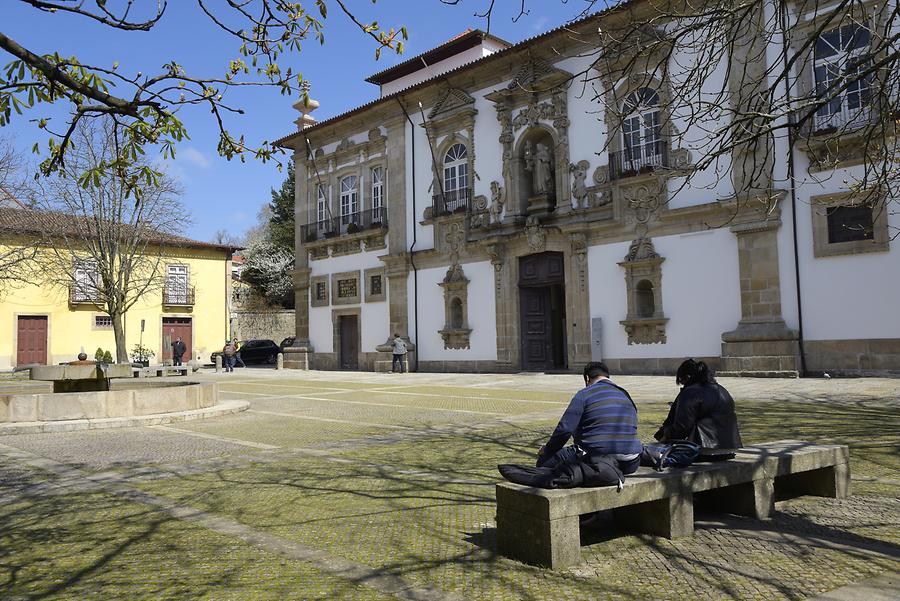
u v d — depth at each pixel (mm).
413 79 33531
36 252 29609
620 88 22766
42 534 5715
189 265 44156
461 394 18078
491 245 26750
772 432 9781
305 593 4168
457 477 7598
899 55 5781
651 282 22312
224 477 7887
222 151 5727
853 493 6305
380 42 5133
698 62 6777
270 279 57781
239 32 5215
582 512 4590
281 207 60219
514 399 16312
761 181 19797
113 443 10727
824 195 18828
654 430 10531
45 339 38656
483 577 4367
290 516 6066
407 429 11625
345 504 6465
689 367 5797
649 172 22000
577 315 24125
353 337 33656
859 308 18469
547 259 25719
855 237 18656
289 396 18828
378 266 31969
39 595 4301
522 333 26562
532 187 26891
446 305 28734
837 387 15820
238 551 5074
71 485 7688
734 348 20156
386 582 4324
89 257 35000
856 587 4023
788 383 17391
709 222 21109
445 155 29359
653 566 4484
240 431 11844
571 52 24516
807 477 6277
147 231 31906
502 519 4836
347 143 33500
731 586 4109
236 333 49875
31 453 9984
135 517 6176
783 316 19672
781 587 4066
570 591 4090
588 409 4922
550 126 25328
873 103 7160
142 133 5410
